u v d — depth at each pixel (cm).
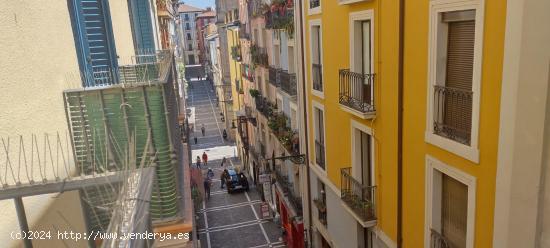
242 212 2761
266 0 2288
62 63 572
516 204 577
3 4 383
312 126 1583
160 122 587
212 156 4494
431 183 804
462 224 768
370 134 1062
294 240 2077
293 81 1806
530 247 560
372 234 1159
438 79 753
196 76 11744
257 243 2294
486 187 650
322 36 1345
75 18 712
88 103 574
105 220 385
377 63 980
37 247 378
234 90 4572
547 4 494
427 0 752
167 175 598
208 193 3084
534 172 539
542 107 515
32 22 456
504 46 575
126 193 248
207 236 2430
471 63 690
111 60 829
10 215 343
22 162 387
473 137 663
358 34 1092
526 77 536
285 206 2203
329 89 1332
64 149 526
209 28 9781
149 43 1600
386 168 999
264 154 2861
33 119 430
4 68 371
